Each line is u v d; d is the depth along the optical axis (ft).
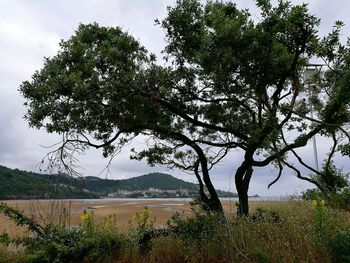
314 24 27.02
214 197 33.73
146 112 30.30
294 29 27.68
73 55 29.68
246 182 33.73
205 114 34.91
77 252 25.70
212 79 30.12
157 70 29.60
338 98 27.32
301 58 32.22
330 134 34.73
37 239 26.76
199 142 33.94
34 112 28.32
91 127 29.50
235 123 35.01
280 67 29.35
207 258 25.66
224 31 27.30
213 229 27.68
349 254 21.45
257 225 26.89
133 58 31.53
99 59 29.37
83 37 31.27
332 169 39.63
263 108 32.63
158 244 27.20
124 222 39.52
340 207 32.19
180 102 32.42
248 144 31.58
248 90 30.35
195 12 31.63
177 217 31.12
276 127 29.37
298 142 30.07
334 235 23.50
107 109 28.48
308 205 35.22
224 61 27.30
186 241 27.27
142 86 29.01
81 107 28.43
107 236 27.58
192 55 30.81
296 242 23.52
